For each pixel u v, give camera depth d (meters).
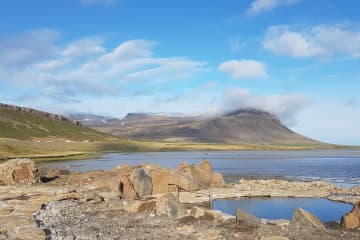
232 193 53.00
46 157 164.25
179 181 53.09
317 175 94.88
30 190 46.25
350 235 26.50
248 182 66.38
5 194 42.75
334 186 61.62
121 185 49.94
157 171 53.38
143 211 34.62
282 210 43.28
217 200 49.03
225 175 93.94
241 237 24.83
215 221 29.88
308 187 61.47
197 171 58.91
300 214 29.58
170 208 32.53
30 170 57.19
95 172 71.69
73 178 64.38
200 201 47.34
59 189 47.44
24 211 33.25
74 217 31.56
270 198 51.47
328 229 28.91
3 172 55.44
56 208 35.34
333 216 40.44
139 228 27.58
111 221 30.08
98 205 37.34
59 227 27.80
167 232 26.30
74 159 173.00
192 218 31.00
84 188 50.09
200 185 57.34
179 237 24.84
